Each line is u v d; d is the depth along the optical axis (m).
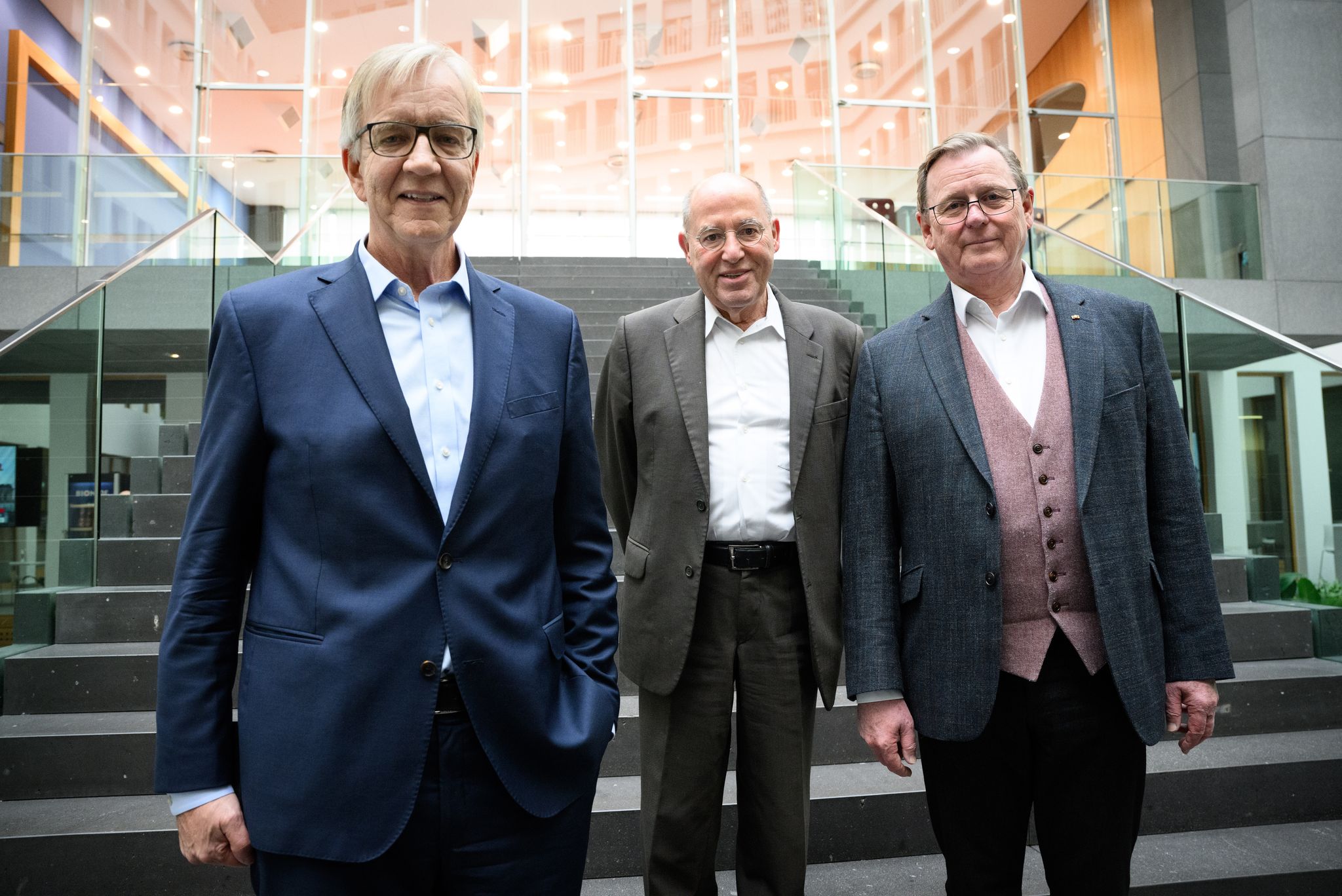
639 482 1.98
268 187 7.61
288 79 10.13
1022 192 1.71
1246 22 8.55
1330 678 2.93
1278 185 8.25
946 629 1.59
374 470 1.17
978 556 1.57
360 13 10.30
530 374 1.33
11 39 9.51
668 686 1.83
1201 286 7.81
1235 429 3.87
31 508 3.09
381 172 1.25
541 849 1.21
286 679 1.12
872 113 10.79
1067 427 1.61
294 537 1.16
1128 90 11.00
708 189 1.92
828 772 2.51
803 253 7.98
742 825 1.88
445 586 1.17
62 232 6.92
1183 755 2.59
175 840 2.06
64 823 2.13
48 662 2.67
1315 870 2.16
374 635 1.12
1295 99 8.41
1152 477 1.64
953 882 1.60
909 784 2.38
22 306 6.75
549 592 1.30
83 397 3.51
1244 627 3.28
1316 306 8.02
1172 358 4.24
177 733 1.10
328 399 1.19
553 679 1.27
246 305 1.23
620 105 10.60
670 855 1.84
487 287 1.37
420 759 1.13
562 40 10.62
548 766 1.23
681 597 1.84
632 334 2.05
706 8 10.78
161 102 9.94
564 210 10.42
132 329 3.92
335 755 1.09
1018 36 10.77
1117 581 1.52
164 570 3.29
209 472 1.18
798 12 10.83
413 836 1.14
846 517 1.76
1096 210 7.71
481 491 1.22
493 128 10.45
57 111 10.02
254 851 1.13
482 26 10.50
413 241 1.26
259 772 1.10
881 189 7.59
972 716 1.54
